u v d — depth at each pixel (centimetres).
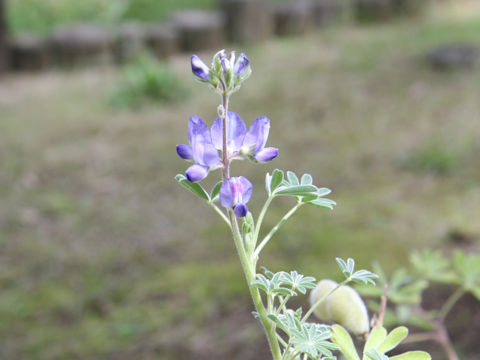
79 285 95
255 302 19
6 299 92
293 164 139
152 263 100
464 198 111
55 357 76
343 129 159
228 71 18
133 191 131
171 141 159
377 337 21
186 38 250
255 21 254
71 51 233
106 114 182
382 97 181
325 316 25
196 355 72
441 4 292
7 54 231
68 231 114
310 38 259
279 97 187
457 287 73
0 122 178
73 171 142
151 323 82
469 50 201
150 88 190
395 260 88
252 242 19
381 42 239
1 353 78
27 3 289
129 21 297
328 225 104
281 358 19
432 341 63
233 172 134
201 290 88
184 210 121
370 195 118
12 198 129
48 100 198
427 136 146
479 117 155
